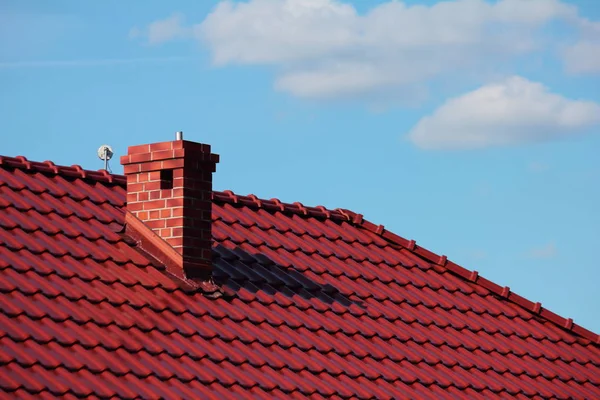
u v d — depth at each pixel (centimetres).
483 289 5719
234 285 4712
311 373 4306
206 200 4691
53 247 4388
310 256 5309
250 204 5591
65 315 3966
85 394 3597
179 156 4612
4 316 3819
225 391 3950
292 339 4475
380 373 4516
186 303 4406
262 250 5159
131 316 4159
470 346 5091
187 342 4144
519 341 5384
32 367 3628
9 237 4322
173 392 3809
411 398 4428
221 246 5025
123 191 5116
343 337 4675
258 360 4212
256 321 4488
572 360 5431
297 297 4834
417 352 4828
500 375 4981
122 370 3800
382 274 5422
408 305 5222
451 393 4628
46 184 4881
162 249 4603
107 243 4600
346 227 5819
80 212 4756
